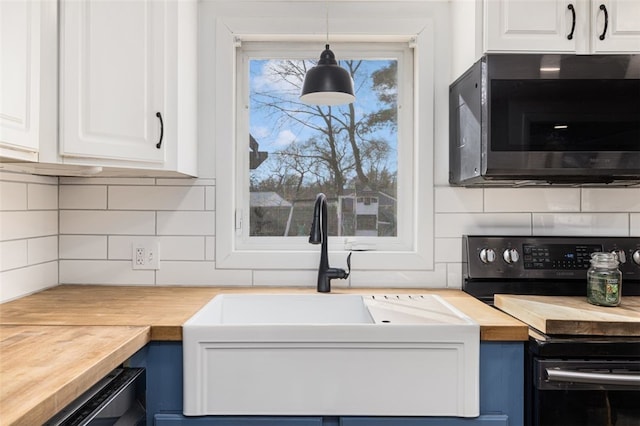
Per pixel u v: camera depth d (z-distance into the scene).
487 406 1.18
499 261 1.68
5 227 1.46
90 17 1.31
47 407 0.70
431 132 1.78
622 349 1.12
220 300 1.57
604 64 1.43
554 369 1.11
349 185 1.89
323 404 1.15
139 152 1.42
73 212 1.77
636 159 1.43
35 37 1.17
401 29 1.78
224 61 1.78
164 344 1.17
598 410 1.11
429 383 1.16
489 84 1.42
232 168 1.79
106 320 1.21
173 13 1.51
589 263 1.66
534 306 1.34
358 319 1.60
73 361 0.87
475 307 1.43
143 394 1.10
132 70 1.40
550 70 1.42
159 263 1.78
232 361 1.15
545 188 1.78
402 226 1.87
